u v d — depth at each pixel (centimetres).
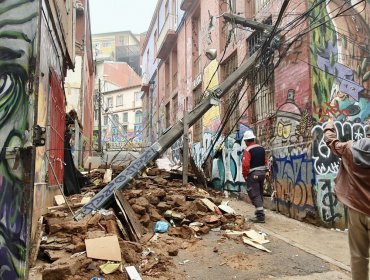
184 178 1017
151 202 726
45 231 529
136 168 770
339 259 484
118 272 400
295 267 450
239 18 933
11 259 298
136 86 4572
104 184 1124
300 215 751
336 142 329
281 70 846
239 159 1090
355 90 759
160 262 450
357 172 303
